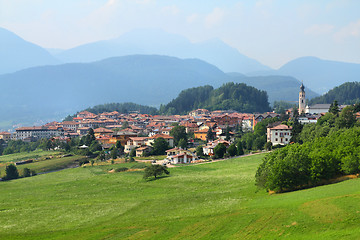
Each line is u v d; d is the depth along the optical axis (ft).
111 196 389.19
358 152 307.99
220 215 250.98
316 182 301.84
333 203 219.82
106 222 274.77
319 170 297.94
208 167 537.24
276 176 298.56
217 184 394.93
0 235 257.96
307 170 299.58
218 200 307.58
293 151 328.08
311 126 633.61
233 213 249.75
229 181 401.08
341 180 296.71
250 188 342.23
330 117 655.35
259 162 521.24
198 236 217.97
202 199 320.50
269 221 219.00
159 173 481.05
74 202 365.81
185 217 259.19
